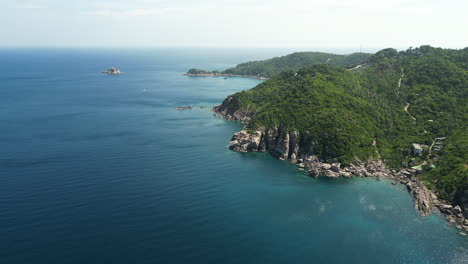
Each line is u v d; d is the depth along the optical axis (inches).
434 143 6338.6
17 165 5585.6
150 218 3993.6
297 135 6550.2
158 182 5059.1
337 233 3868.1
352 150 5999.0
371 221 4141.2
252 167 5925.2
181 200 4500.5
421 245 3668.8
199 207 4333.2
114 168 5570.9
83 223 3816.4
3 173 5221.5
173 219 4003.4
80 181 4982.8
